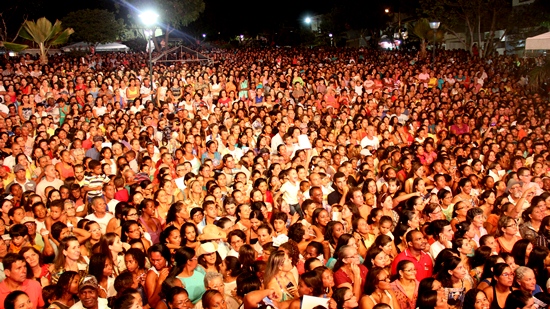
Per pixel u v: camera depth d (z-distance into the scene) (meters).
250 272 6.62
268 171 10.85
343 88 20.31
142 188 9.71
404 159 11.12
